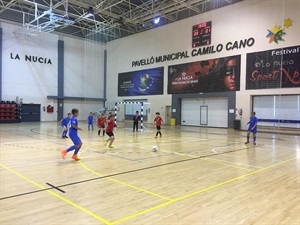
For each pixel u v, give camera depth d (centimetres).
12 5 2102
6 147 918
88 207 363
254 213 349
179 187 462
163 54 2397
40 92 2531
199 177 534
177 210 356
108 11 2305
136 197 407
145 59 2558
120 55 2814
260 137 1387
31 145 971
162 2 2041
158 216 335
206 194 425
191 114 2242
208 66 2064
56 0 2050
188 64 2202
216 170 598
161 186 467
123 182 490
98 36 2914
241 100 1877
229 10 1938
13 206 363
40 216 331
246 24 1845
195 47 2148
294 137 1398
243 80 1862
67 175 534
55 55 2622
